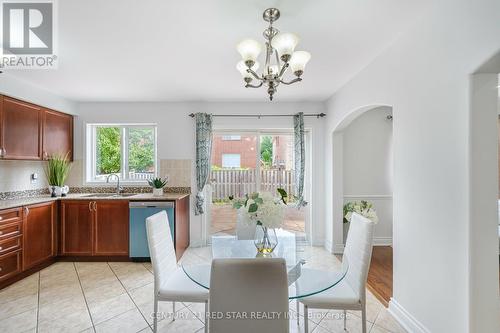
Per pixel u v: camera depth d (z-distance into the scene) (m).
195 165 3.99
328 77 2.94
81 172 3.96
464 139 1.47
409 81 1.95
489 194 1.43
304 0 1.61
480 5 1.36
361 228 1.82
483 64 1.36
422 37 1.80
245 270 1.21
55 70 2.71
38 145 3.33
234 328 1.23
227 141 4.14
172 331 2.00
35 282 2.82
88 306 2.34
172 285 1.90
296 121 3.95
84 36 2.03
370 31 1.98
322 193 4.03
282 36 1.49
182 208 3.63
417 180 1.87
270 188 4.15
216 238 2.33
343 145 4.05
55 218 3.36
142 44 2.16
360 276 1.74
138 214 3.38
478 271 1.43
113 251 3.41
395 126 2.14
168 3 1.62
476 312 1.43
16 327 2.04
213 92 3.53
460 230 1.50
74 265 3.31
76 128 3.97
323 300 1.72
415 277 1.90
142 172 4.15
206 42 2.13
